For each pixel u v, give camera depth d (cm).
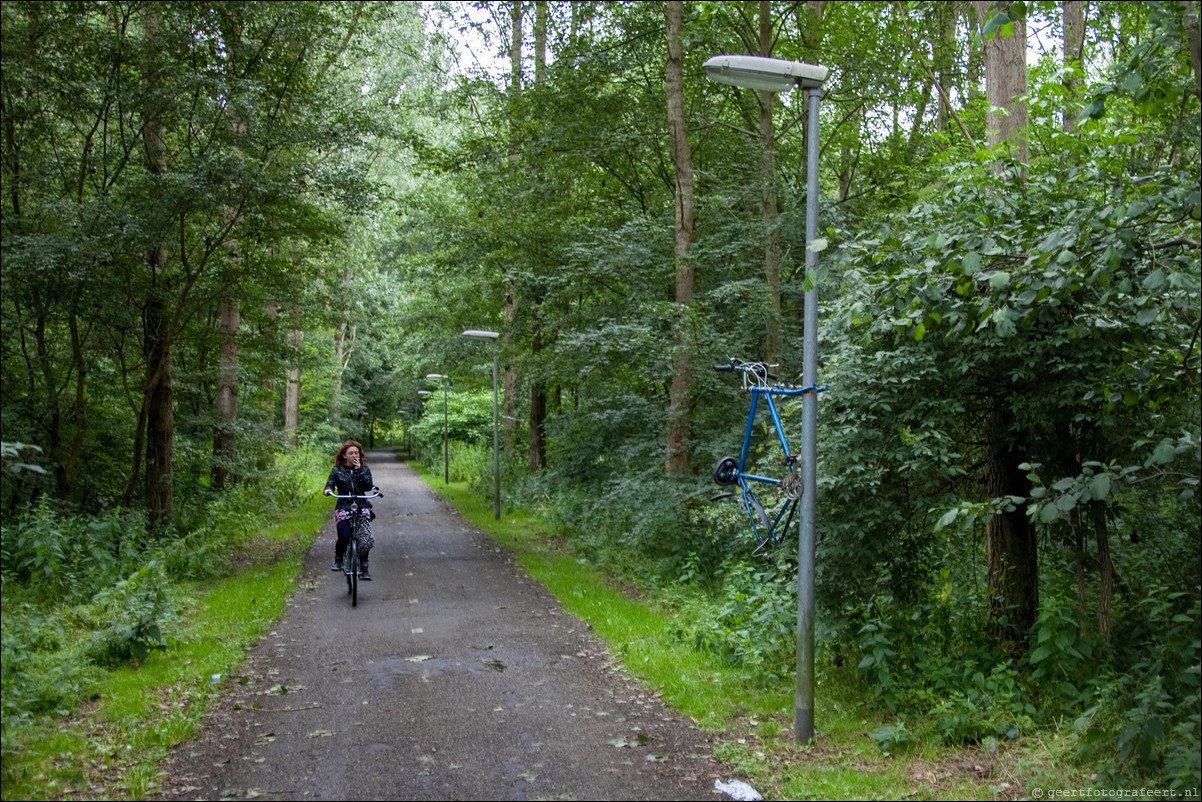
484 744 552
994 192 590
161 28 1252
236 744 550
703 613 908
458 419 4247
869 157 1691
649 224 1476
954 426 672
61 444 1377
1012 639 670
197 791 475
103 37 1196
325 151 1386
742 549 1100
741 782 492
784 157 1566
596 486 1678
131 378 1548
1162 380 491
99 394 1488
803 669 557
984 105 920
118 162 1288
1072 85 712
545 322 1920
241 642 819
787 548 700
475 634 880
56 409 1300
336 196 1366
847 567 646
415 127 2436
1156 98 464
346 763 518
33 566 938
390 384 4716
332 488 1077
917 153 1642
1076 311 580
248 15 1284
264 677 711
